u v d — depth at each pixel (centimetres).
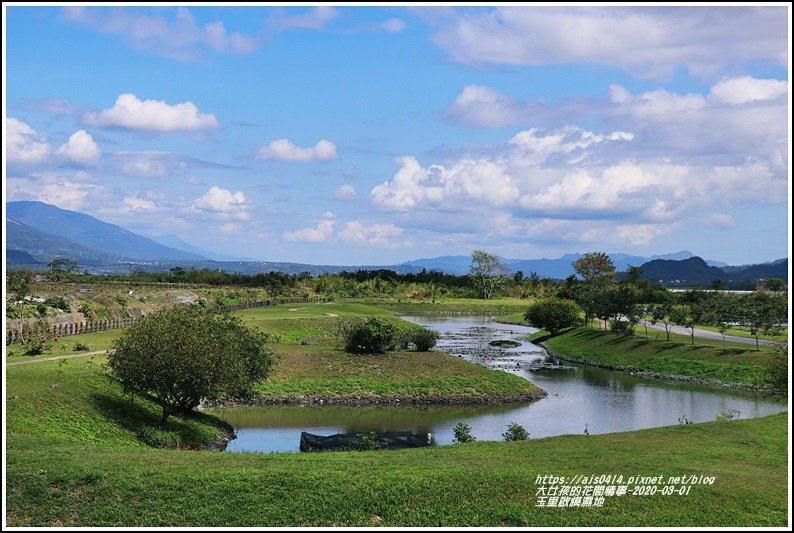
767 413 4803
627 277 14662
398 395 5256
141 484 2111
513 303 16938
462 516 2045
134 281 13312
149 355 3478
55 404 3219
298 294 14562
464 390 5400
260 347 4478
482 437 4025
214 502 2059
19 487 2064
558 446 2836
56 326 5816
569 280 16038
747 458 2691
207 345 3612
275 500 2081
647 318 8494
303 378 5422
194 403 3969
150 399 3906
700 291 11669
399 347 6488
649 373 6719
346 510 2050
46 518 1952
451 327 11612
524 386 5612
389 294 17175
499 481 2227
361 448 3169
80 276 13062
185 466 2269
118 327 6650
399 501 2100
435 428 4297
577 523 2023
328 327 8431
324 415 4669
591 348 8038
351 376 5509
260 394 5081
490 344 8969
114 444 3081
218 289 12962
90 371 3919
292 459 2458
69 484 2095
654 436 3084
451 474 2258
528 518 2044
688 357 6819
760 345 7144
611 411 4916
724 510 2123
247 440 3859
